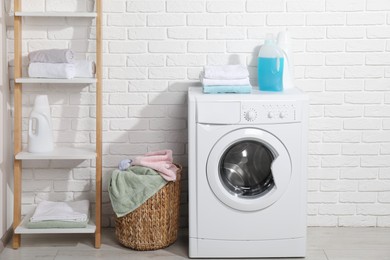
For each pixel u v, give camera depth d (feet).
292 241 16.12
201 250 16.14
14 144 16.66
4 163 16.85
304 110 15.84
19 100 16.58
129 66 17.44
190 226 16.08
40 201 17.71
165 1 17.29
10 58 17.25
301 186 15.98
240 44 17.42
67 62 16.39
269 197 15.93
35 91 17.43
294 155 15.88
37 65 16.37
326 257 16.25
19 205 16.78
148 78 17.49
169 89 17.54
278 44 16.99
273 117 15.76
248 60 17.46
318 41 17.42
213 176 15.89
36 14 16.30
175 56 17.44
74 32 17.30
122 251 16.52
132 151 17.69
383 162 17.74
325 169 17.75
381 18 17.37
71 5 17.22
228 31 17.38
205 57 17.44
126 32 17.34
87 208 16.96
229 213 16.02
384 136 17.67
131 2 17.26
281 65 16.43
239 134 15.76
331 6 17.33
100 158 16.58
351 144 17.70
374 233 17.53
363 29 17.39
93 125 17.57
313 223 17.83
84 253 16.43
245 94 15.96
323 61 17.48
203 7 17.31
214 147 15.81
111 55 17.40
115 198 16.30
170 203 16.46
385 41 17.44
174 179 16.25
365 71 17.52
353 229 17.74
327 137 17.69
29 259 16.10
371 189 17.74
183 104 17.58
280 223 16.06
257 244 16.11
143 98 17.56
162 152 16.79
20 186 16.88
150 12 17.31
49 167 17.63
